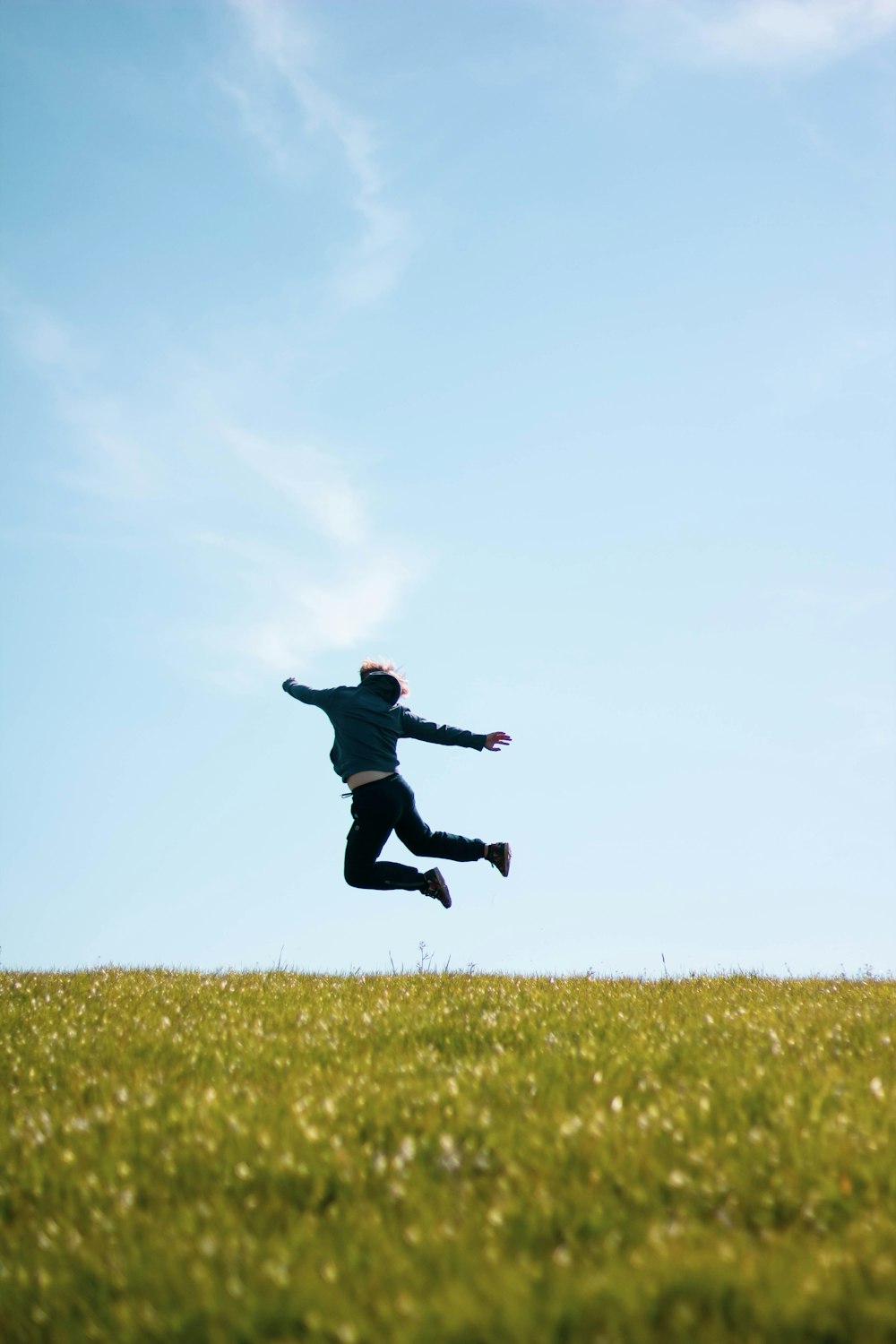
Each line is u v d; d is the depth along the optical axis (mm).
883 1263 4031
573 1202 4828
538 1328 3732
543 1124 5773
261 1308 4023
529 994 10922
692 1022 8844
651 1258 4195
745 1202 4875
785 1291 3852
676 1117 5855
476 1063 7598
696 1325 3730
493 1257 4289
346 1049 8141
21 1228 5039
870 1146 5316
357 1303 4051
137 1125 6227
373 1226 4699
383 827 11180
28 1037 9078
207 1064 7816
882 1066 7078
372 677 11523
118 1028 9250
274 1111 6215
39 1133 6141
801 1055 7453
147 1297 4273
